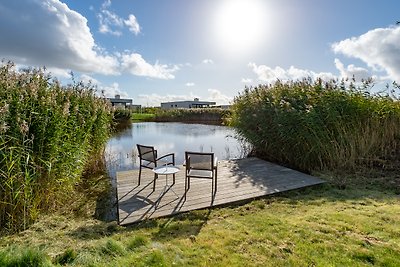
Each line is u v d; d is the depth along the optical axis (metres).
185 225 2.88
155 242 2.43
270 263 2.01
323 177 4.92
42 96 3.46
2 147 2.76
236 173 5.23
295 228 2.66
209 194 3.89
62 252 2.17
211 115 25.97
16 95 3.11
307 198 3.80
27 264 1.85
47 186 3.35
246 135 7.32
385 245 2.22
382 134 5.62
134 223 2.97
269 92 7.05
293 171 5.37
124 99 36.91
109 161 7.38
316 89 6.10
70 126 3.95
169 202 3.58
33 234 2.69
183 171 5.32
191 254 2.17
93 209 3.72
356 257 2.06
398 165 5.28
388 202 3.48
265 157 7.11
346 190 4.16
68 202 3.96
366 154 5.41
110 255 2.12
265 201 3.70
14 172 2.87
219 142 11.43
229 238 2.46
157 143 11.24
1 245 2.40
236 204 3.61
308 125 5.57
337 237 2.42
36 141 3.23
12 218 2.85
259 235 2.52
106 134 6.88
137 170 5.50
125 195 3.86
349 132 5.49
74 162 4.07
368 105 5.64
